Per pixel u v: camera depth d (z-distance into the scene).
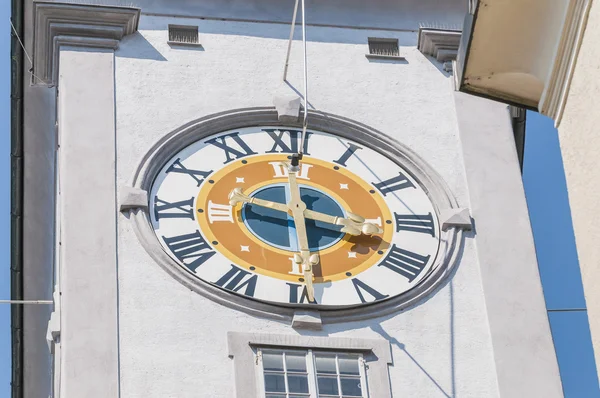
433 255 39.56
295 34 44.91
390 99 43.44
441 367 37.00
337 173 41.22
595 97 24.73
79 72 42.19
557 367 37.28
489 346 37.59
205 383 35.72
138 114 41.44
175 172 40.31
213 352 36.31
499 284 38.97
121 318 36.75
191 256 38.28
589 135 24.92
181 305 37.16
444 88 44.00
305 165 41.25
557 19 26.45
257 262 38.41
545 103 26.73
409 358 37.03
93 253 38.00
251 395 35.56
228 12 45.00
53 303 42.03
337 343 36.88
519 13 27.05
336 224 39.56
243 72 43.34
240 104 42.34
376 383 36.41
